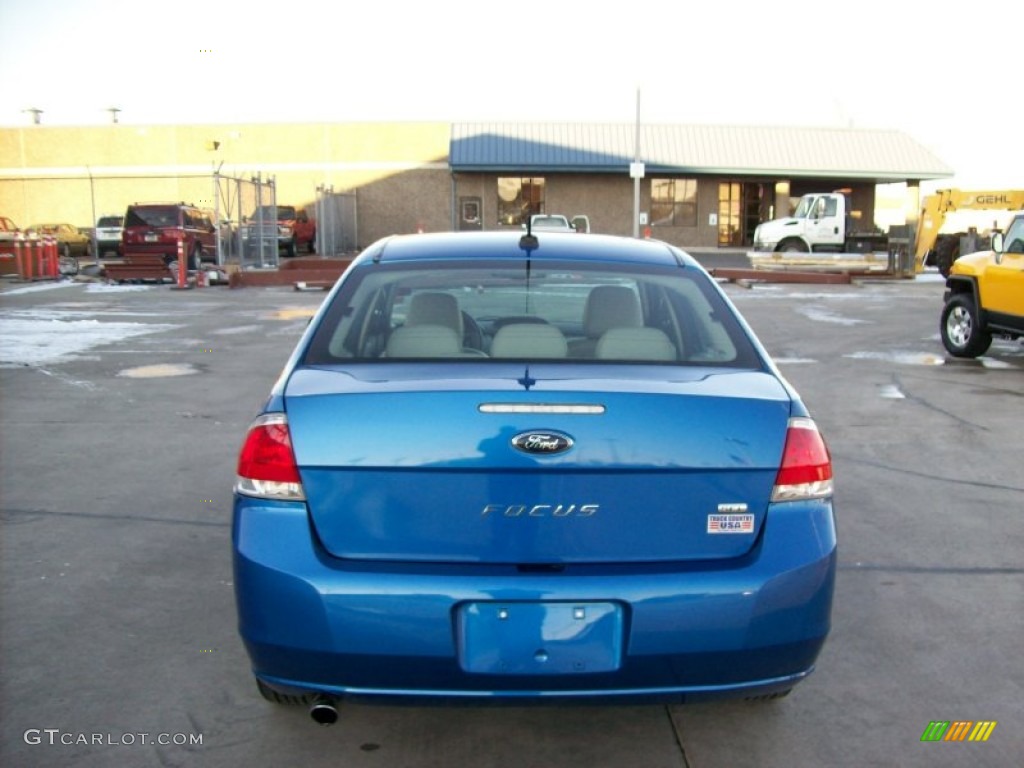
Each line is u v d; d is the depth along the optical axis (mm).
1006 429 7953
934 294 21578
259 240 25531
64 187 42375
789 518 2854
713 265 33375
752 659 2787
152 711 3479
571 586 2691
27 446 7195
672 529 2791
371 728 3389
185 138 41688
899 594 4582
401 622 2680
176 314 16406
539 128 40625
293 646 2732
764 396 2955
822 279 25453
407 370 3092
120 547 5098
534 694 2727
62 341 12859
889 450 7270
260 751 3238
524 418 2758
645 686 2758
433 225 41656
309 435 2793
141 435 7551
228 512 5688
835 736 3357
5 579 4652
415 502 2754
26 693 3590
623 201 41594
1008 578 4793
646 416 2793
